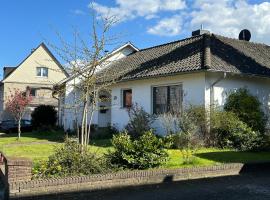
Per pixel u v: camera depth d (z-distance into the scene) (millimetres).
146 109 21797
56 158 10828
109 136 23219
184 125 13602
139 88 22484
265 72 20344
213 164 12820
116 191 10219
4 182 10383
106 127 24969
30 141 23031
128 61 26406
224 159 13977
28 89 47031
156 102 21359
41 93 51281
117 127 24172
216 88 18625
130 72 23016
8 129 37000
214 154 14898
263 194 9938
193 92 18828
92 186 10344
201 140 16641
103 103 26312
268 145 16531
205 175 12227
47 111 33344
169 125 17719
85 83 12750
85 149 11555
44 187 9719
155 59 23281
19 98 28406
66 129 28875
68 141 11516
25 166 9734
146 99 21844
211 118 17328
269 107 20938
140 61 24781
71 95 27547
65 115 29250
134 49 29172
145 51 27094
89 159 11102
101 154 12805
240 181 11578
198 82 18578
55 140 23547
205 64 17750
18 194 9430
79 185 10156
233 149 16578
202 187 10742
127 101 23938
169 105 20062
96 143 19234
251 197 9625
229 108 18438
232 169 12805
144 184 11070
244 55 21828
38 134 29484
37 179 9859
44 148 17656
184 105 18391
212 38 22469
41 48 52719
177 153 14531
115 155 11867
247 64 20422
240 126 16875
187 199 9430
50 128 30625
